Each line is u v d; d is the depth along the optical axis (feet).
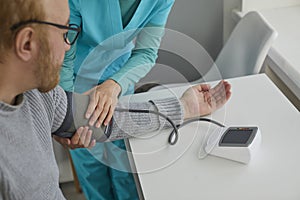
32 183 2.64
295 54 5.85
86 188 4.97
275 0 7.12
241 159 3.52
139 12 4.45
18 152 2.57
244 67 5.65
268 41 5.26
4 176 2.44
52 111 3.34
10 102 2.64
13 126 2.57
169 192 3.38
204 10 7.15
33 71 2.48
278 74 6.13
